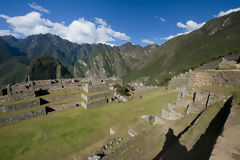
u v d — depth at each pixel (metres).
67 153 16.25
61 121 24.88
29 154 16.28
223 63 28.94
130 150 12.46
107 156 12.68
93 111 29.70
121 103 34.34
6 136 19.95
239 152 4.95
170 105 18.23
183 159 7.29
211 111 10.55
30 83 34.00
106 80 47.62
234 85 12.69
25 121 24.58
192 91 16.17
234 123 6.66
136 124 20.30
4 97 27.05
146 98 36.22
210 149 7.25
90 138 19.33
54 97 31.92
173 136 11.51
